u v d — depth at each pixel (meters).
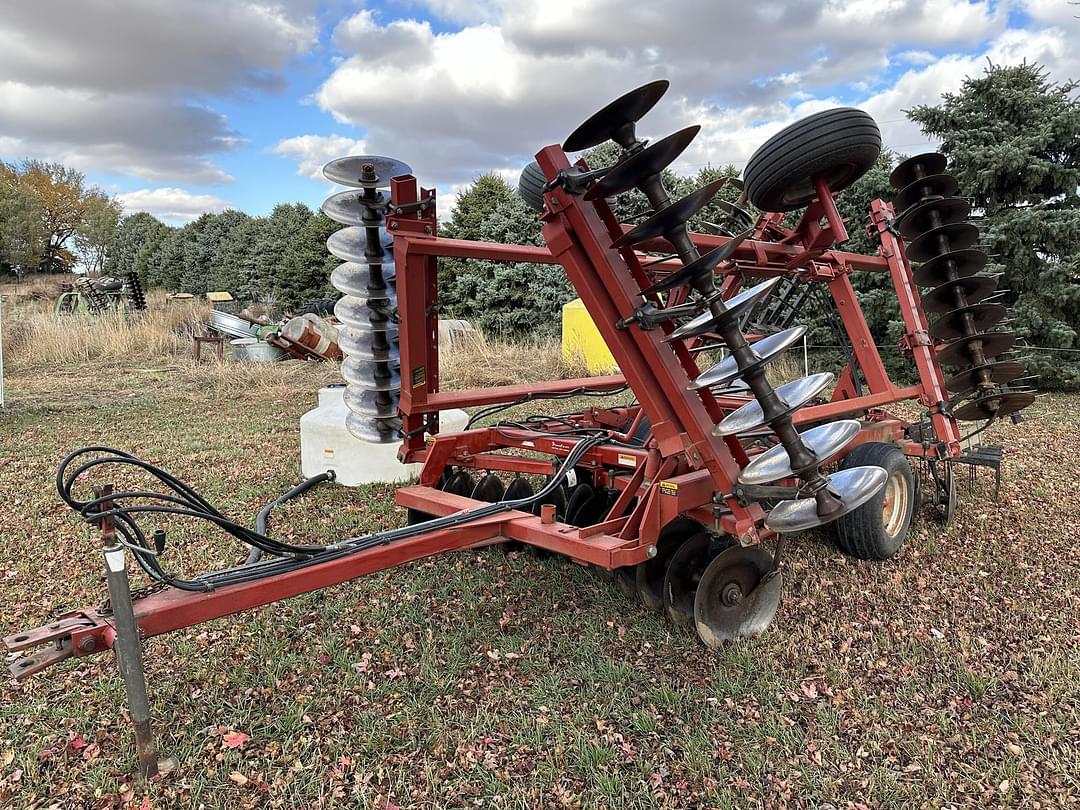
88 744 2.76
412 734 2.81
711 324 2.83
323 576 2.76
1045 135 11.02
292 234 35.31
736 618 3.51
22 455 7.25
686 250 2.89
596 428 5.14
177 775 2.58
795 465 2.94
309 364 14.54
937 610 3.96
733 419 3.13
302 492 5.80
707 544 3.48
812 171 3.52
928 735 2.85
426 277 4.00
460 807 2.46
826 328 10.89
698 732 2.83
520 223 18.06
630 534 3.31
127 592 2.30
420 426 4.37
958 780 2.59
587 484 4.43
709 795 2.50
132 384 12.37
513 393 4.75
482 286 18.69
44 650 2.32
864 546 4.48
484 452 4.83
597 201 3.10
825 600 4.05
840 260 5.05
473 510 3.41
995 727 2.91
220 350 16.16
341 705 3.01
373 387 4.32
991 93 11.59
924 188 5.03
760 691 3.12
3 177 58.75
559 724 2.87
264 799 2.48
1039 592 4.19
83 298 22.31
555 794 2.51
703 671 3.27
